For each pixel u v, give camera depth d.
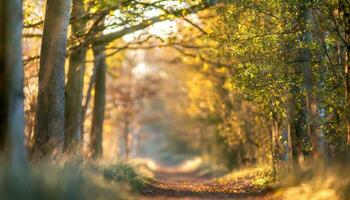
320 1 14.86
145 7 21.52
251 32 16.55
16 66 10.45
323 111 18.48
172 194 16.94
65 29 17.03
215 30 23.33
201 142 54.66
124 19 21.83
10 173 9.45
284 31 16.42
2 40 10.39
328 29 15.56
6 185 9.12
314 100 16.36
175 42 26.05
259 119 28.36
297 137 18.59
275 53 16.58
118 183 14.91
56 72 16.95
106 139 66.38
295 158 18.66
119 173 16.69
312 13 15.35
